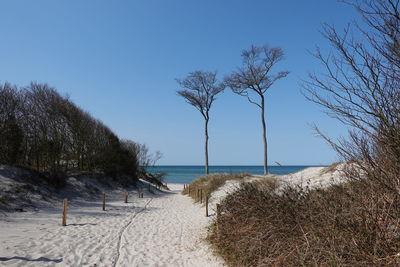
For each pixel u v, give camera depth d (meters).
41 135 21.70
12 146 19.34
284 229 5.54
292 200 6.24
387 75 3.09
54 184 19.16
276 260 5.12
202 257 7.01
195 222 12.17
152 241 8.83
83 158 27.78
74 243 8.12
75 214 13.62
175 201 22.27
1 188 14.49
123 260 6.81
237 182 17.53
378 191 3.58
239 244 6.51
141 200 22.66
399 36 2.97
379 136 3.21
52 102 23.72
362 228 3.92
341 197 4.79
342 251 3.87
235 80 27.61
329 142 3.71
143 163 39.53
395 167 3.31
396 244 3.49
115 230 10.33
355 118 3.32
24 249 7.16
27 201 14.59
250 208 7.23
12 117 19.61
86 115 29.19
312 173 13.09
